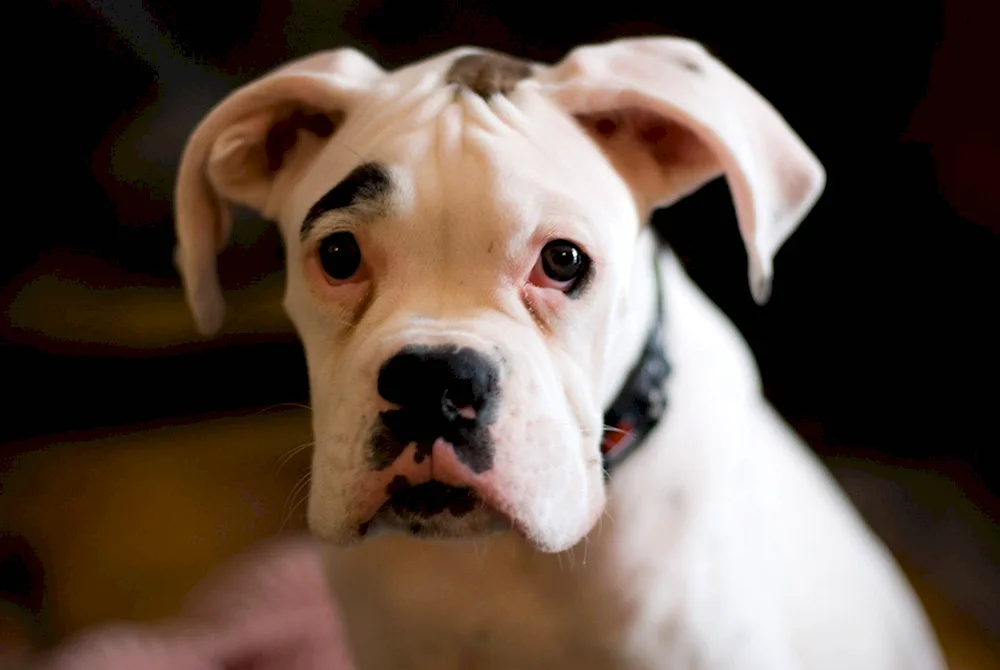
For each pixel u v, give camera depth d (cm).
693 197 243
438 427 101
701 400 131
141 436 272
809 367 257
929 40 231
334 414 109
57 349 271
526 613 131
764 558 138
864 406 254
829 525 159
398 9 259
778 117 124
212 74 266
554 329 111
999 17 224
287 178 131
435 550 130
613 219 114
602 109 117
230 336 275
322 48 261
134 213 274
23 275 279
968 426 246
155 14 260
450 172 108
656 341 127
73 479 258
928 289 245
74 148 269
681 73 120
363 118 119
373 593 136
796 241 248
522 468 103
